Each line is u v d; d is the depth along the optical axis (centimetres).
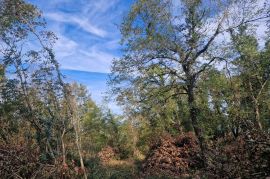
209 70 1833
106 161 2509
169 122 2620
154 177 1736
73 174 1400
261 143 973
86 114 3256
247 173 981
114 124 3494
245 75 2028
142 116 2136
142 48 1862
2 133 1548
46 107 1645
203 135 1800
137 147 3138
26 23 1623
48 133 1562
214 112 1848
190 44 1828
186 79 1881
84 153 1620
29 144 1486
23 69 1672
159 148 2117
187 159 1889
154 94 1956
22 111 1695
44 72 1631
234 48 1827
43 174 1350
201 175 1320
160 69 1914
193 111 1881
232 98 1850
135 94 1970
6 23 1617
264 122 1822
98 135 3375
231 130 1709
